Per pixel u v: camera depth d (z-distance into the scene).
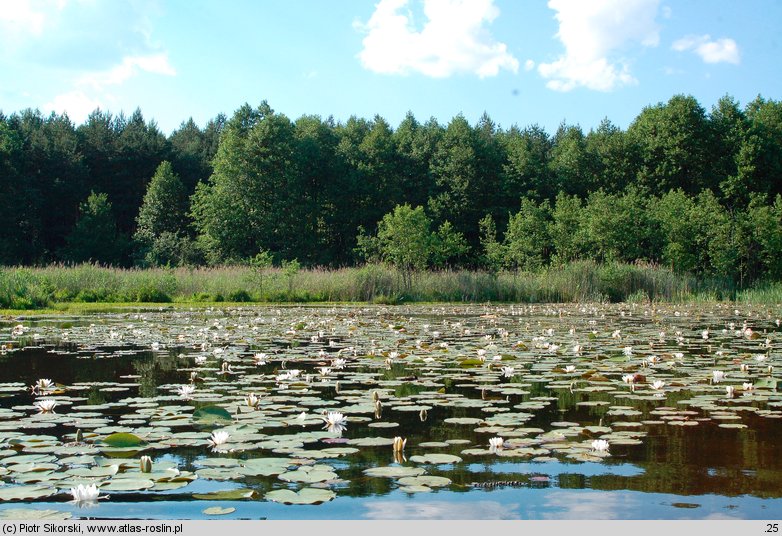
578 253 28.72
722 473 3.10
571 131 47.94
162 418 4.22
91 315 14.27
